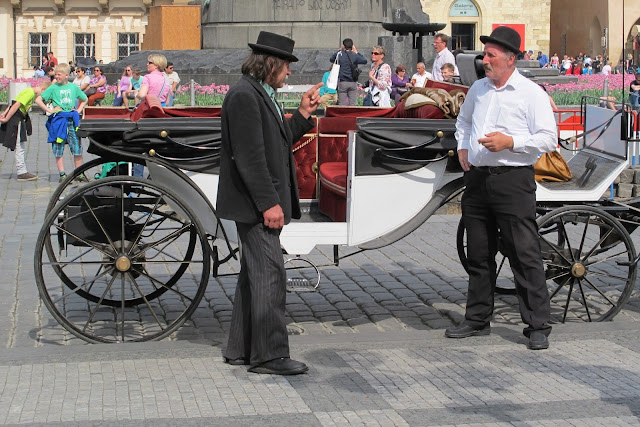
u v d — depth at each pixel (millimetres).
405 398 6352
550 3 67688
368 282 10008
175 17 36625
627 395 6434
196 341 7691
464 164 7625
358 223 7672
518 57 7496
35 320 8508
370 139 7574
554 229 8711
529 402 6293
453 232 12680
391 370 6941
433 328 8336
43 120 29281
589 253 8211
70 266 10586
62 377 6730
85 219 7699
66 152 22109
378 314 8781
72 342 7871
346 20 30938
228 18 31875
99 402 6238
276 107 6777
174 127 7383
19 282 9914
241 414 6051
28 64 65000
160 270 10375
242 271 7016
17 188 16922
